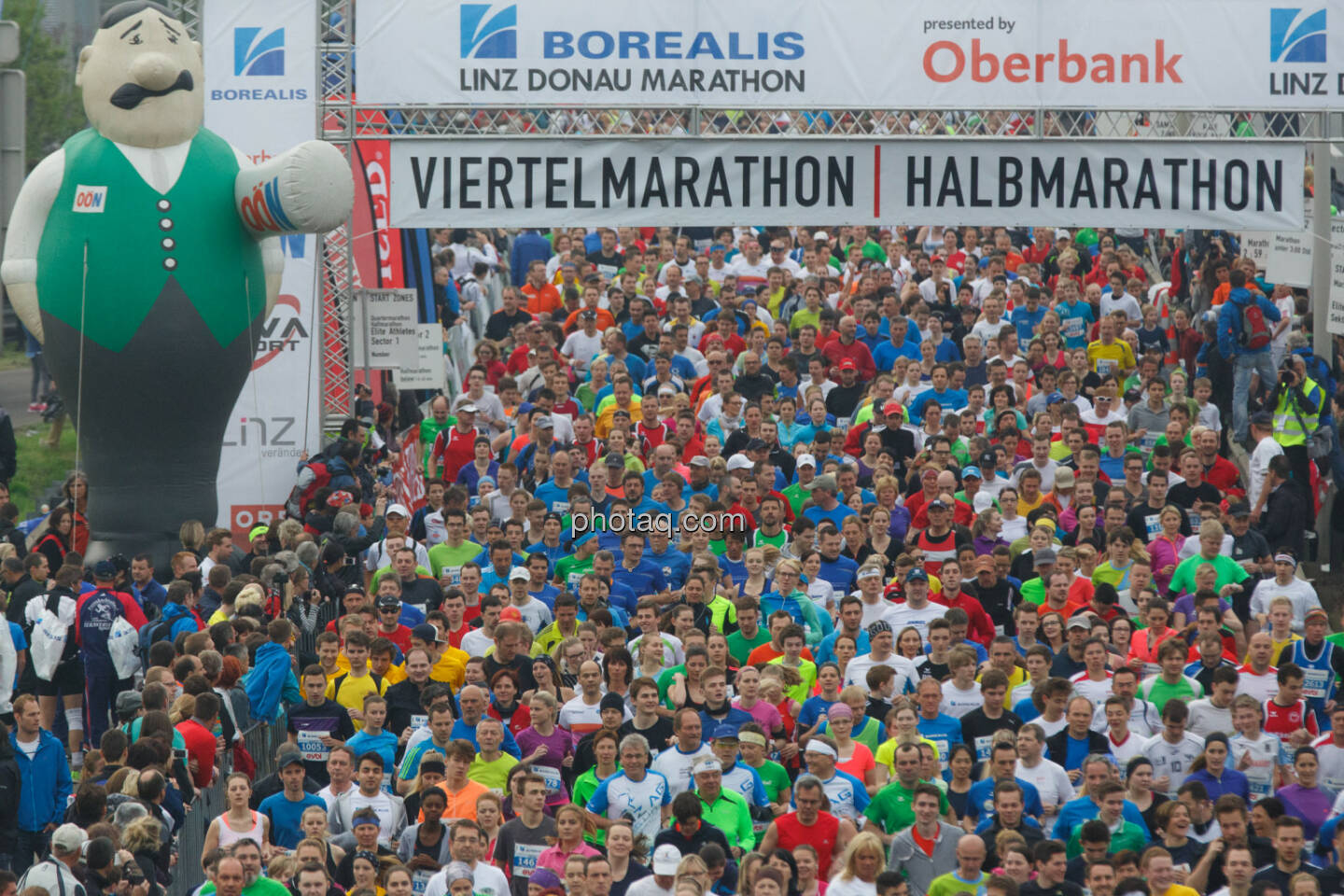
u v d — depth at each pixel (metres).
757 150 56.44
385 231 67.56
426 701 36.47
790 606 43.47
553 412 60.56
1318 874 31.23
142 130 49.25
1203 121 65.00
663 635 40.09
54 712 41.56
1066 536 51.75
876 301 70.81
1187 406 59.25
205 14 54.28
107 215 48.75
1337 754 35.84
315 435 55.44
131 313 48.69
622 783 33.66
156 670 36.06
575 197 56.28
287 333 55.16
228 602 41.47
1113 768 32.78
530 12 55.53
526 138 55.94
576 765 35.53
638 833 33.31
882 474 51.91
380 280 66.94
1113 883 29.95
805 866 30.92
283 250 54.47
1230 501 49.12
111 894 27.58
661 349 63.97
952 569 42.94
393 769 36.34
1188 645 41.75
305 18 54.38
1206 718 37.19
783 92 56.31
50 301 49.06
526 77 55.78
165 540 50.31
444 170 56.03
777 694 37.38
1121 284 72.69
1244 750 35.94
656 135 56.12
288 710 38.22
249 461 55.31
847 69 56.22
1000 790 31.94
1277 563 45.53
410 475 60.28
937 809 31.62
